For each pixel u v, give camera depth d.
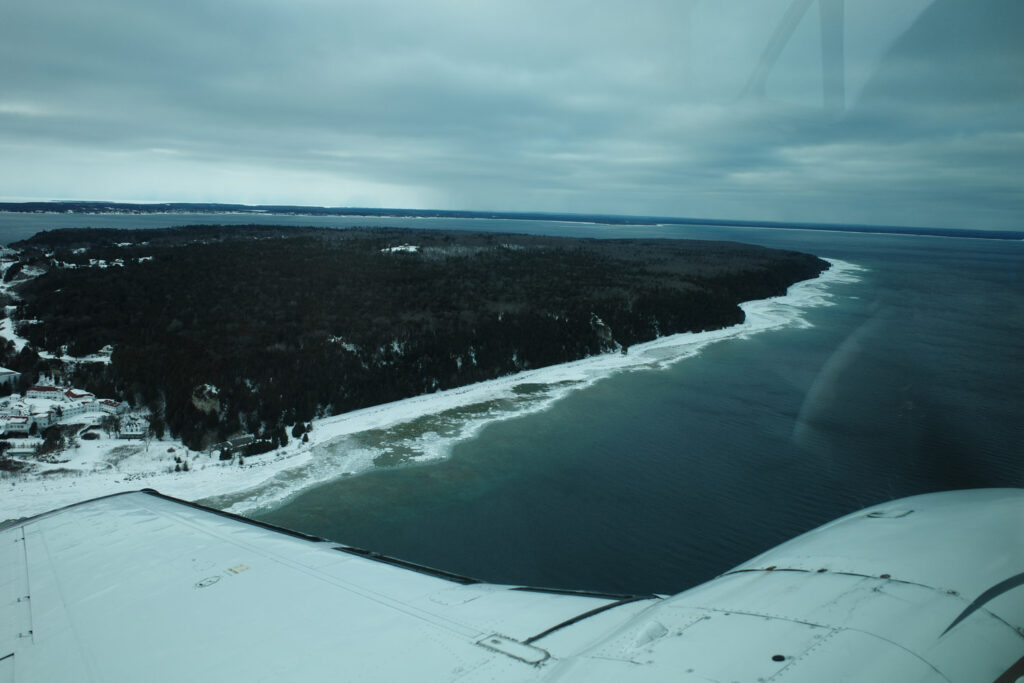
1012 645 3.86
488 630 5.81
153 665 5.59
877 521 6.07
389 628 6.05
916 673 3.57
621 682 3.91
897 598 4.41
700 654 4.07
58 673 5.61
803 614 4.42
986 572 4.61
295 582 7.62
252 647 5.79
